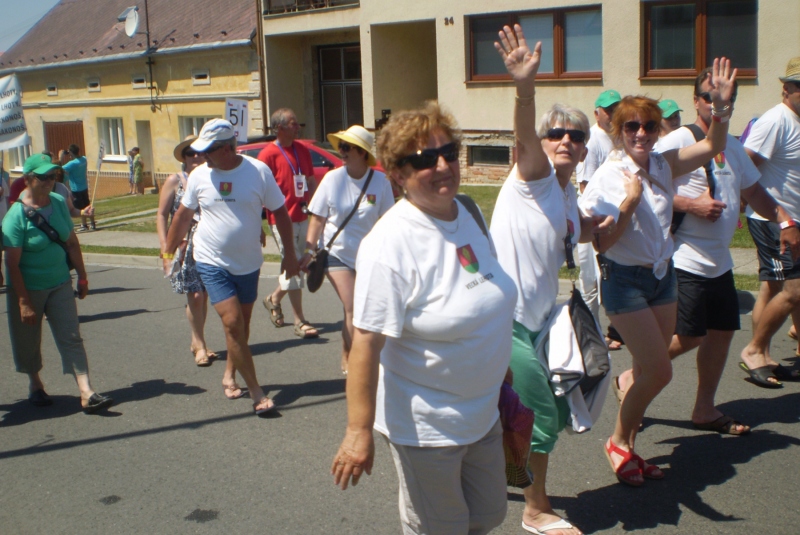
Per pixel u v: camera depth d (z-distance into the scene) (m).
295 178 7.40
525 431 3.09
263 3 22.73
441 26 18.98
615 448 4.30
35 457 5.01
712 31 15.85
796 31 14.72
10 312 5.83
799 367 5.88
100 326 8.42
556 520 3.74
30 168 5.54
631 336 4.03
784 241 5.17
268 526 4.01
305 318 8.25
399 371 2.78
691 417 5.08
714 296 4.68
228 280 5.43
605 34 16.84
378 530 3.94
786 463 4.41
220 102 24.56
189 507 4.25
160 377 6.57
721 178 4.60
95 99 28.81
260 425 5.38
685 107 16.31
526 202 3.43
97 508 4.29
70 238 5.82
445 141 2.68
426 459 2.77
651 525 3.84
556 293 3.60
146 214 18.86
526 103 3.16
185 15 26.78
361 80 22.72
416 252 2.69
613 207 3.86
